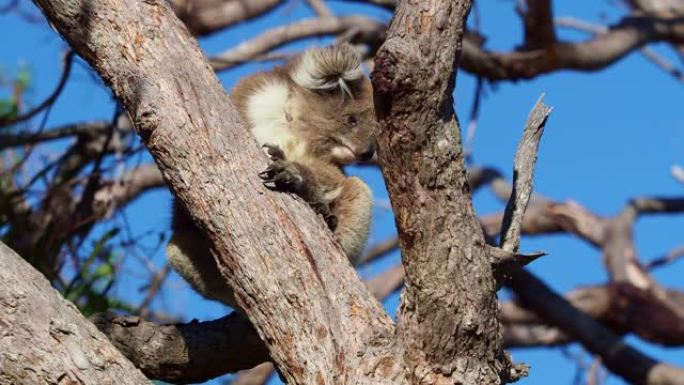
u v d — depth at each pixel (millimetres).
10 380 6855
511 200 8422
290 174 7719
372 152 11000
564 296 21234
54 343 6969
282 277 7422
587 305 21156
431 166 6762
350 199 10070
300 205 7793
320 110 10953
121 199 14266
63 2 7863
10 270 7137
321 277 7492
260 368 18297
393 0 18422
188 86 7738
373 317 7488
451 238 6922
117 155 14820
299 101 10953
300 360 7305
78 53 8023
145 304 14141
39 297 7113
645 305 21047
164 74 7742
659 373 18922
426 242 6906
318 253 7574
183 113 7625
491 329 7145
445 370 7129
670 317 20844
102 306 12320
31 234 13789
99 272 12789
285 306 7387
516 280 19453
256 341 9891
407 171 6777
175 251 9992
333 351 7281
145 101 7629
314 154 11023
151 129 7594
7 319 6949
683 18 20047
